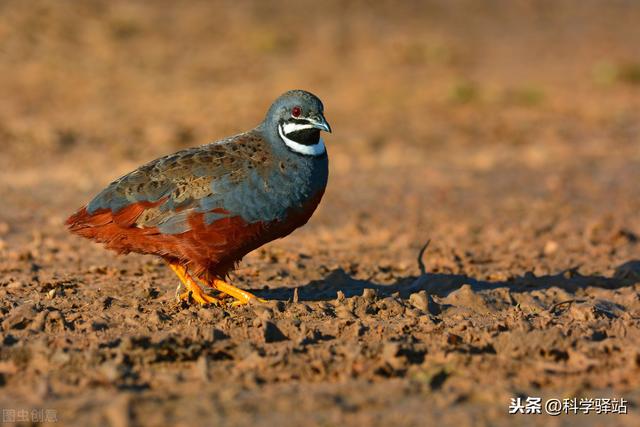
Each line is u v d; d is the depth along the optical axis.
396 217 18.42
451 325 10.54
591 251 15.12
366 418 7.84
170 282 12.58
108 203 10.99
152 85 32.75
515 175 22.45
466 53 40.41
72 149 24.92
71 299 11.45
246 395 8.29
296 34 40.81
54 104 30.02
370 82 34.66
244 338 9.86
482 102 32.19
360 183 21.69
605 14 49.56
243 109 29.89
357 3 46.56
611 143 26.25
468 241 16.12
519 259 14.55
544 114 30.61
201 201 10.69
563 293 12.03
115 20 39.03
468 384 8.60
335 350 9.47
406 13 46.56
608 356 9.47
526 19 47.88
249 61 36.91
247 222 10.79
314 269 13.41
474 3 49.69
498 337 9.71
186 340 9.50
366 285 12.69
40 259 14.01
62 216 17.81
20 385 8.54
